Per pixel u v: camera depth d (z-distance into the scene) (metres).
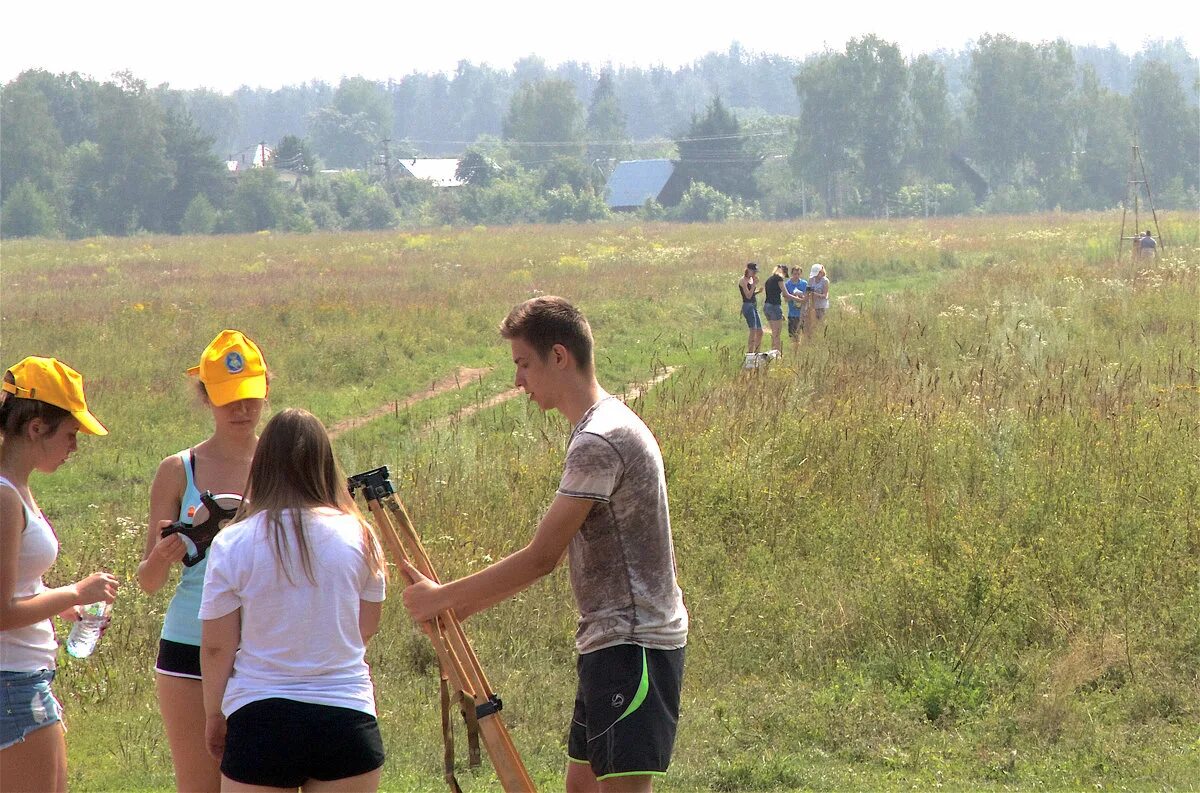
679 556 8.52
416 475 10.24
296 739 3.53
